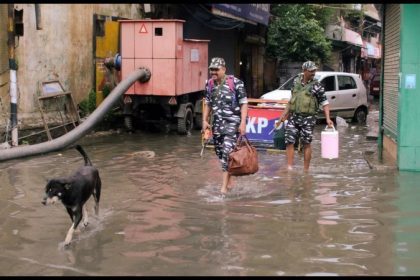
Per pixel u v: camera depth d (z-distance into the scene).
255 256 5.02
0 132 11.49
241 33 23.06
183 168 9.38
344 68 36.59
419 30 8.58
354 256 5.00
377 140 13.06
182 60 14.16
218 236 5.61
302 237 5.55
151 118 15.07
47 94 12.83
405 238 5.49
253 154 7.42
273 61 27.19
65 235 5.71
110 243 5.43
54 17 13.38
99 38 15.15
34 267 4.80
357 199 7.08
